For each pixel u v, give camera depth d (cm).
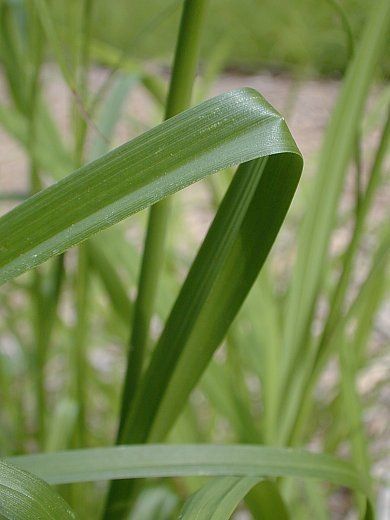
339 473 21
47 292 32
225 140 15
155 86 34
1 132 102
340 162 26
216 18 145
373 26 24
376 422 46
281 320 34
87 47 29
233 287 18
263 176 17
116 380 44
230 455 20
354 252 25
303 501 40
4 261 15
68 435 30
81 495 32
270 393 30
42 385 34
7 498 14
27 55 33
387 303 59
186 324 19
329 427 41
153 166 15
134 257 30
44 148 32
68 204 15
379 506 39
